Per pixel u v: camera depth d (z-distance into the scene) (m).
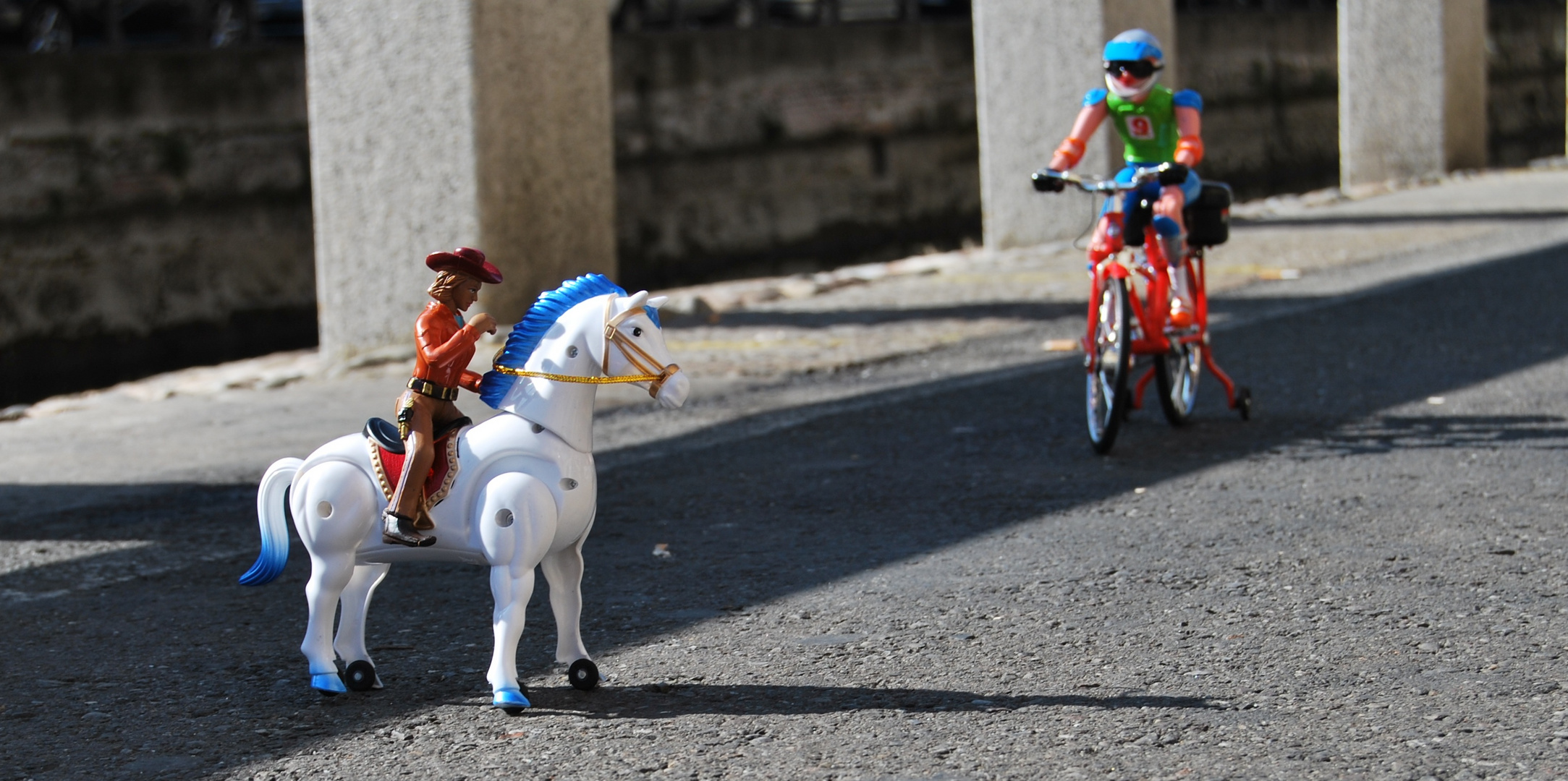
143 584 7.74
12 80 23.23
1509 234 20.25
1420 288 16.19
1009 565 7.52
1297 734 5.30
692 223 33.69
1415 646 6.16
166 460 10.88
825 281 19.34
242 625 7.00
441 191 15.27
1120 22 21.14
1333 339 13.65
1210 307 15.73
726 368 13.56
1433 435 10.02
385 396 13.16
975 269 20.22
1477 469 9.09
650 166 32.88
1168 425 10.72
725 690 5.93
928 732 5.43
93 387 24.20
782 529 8.39
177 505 9.51
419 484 5.54
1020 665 6.11
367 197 15.68
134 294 24.72
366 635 6.77
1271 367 12.59
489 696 5.95
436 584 7.54
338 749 5.44
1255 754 5.13
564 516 5.61
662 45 33.00
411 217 15.48
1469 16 30.38
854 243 36.97
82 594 7.59
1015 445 10.22
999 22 21.89
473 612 7.08
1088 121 10.28
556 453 5.60
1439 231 20.97
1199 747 5.21
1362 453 9.61
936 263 21.17
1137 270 10.08
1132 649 6.25
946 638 6.47
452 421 5.66
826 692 5.88
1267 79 47.38
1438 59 29.52
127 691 6.12
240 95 26.14
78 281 24.05
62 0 26.62
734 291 18.83
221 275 25.88
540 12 15.53
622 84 32.31
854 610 6.91
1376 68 29.11
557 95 15.79
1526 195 25.47
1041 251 21.50
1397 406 10.97
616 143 32.09
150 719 5.80
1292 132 48.62
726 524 8.53
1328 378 12.07
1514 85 53.22
